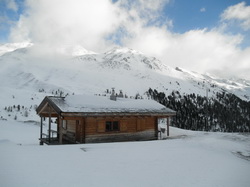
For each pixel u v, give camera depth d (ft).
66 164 31.71
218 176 29.96
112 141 63.26
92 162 33.78
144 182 26.17
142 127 70.54
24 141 83.41
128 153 41.37
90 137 59.31
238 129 460.14
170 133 90.48
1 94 431.02
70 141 63.82
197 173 30.76
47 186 23.02
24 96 448.65
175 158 39.06
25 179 24.54
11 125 130.41
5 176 24.91
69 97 66.03
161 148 47.67
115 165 32.78
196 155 42.34
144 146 49.55
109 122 64.39
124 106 67.21
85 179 25.96
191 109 529.86
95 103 63.77
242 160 41.96
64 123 70.23
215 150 49.34
